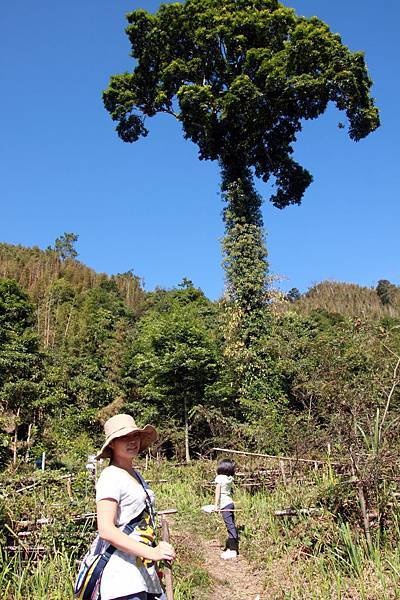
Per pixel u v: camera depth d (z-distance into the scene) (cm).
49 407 2048
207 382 2072
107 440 292
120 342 3350
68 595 475
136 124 2683
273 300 1966
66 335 5300
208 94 2166
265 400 1706
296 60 2177
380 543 597
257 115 2177
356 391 743
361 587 488
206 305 4262
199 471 1370
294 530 672
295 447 1016
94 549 280
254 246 2000
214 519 905
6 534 563
